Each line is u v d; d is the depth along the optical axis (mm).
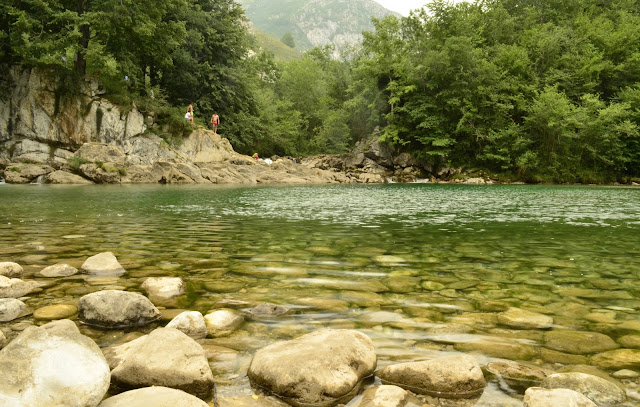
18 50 28156
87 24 28875
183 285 3996
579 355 2561
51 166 28812
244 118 45750
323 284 4113
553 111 41906
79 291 3797
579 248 6320
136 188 22453
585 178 43344
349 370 2223
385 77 50719
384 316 3223
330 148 59688
